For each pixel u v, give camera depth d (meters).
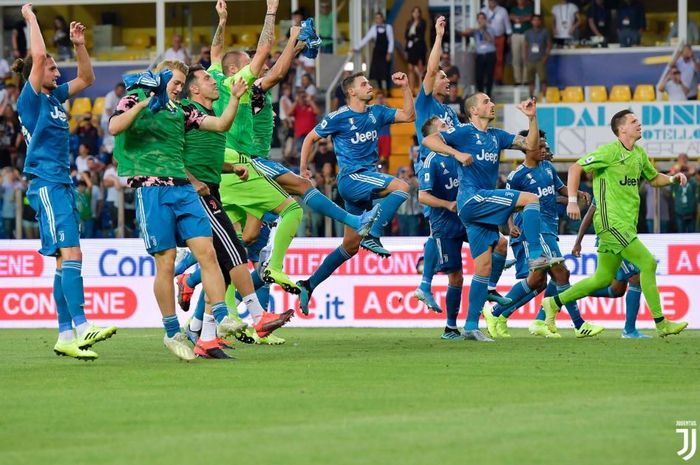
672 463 18.38
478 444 20.09
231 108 35.56
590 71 89.31
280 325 37.62
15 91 88.06
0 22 98.38
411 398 26.14
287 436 21.03
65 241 35.25
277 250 41.31
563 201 49.44
